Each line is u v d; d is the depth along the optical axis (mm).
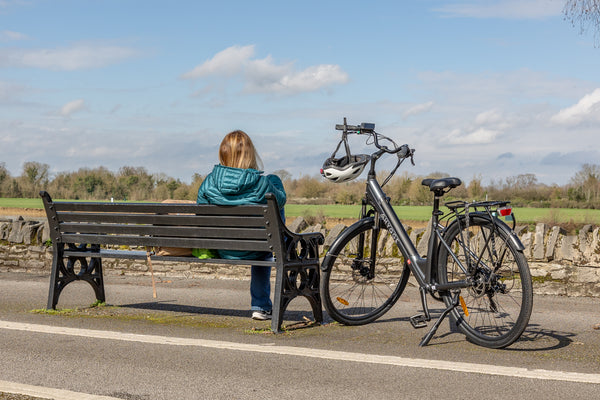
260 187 4957
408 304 6316
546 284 6953
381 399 3230
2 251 9422
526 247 7070
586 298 6691
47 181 46188
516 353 4211
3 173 45875
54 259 5805
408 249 5074
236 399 3232
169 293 7172
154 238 5328
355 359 3988
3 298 6613
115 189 42281
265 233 4844
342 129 5348
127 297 6828
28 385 3439
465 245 4625
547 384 3469
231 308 6160
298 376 3625
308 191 39594
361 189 36812
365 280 5547
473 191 30250
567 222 19156
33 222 9562
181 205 5141
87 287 7539
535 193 32500
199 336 4668
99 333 4727
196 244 5145
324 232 8719
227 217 4953
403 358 4027
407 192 30547
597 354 4191
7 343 4402
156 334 4723
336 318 5141
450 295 4746
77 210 5645
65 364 3869
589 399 3221
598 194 30188
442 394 3303
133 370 3740
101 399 3217
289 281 4945
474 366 3826
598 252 6762
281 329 4922
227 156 5125
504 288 4512
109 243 5539
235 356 4062
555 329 5027
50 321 5234
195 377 3604
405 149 5211
